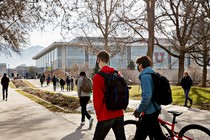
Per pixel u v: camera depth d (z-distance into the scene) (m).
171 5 33.00
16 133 9.35
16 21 18.19
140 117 5.77
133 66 75.81
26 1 16.23
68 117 12.80
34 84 62.72
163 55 86.88
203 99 21.55
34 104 19.09
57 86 50.94
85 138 8.46
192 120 11.77
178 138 6.04
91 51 33.41
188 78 17.28
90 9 28.06
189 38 34.12
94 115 13.47
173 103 18.89
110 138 8.32
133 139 5.82
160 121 6.17
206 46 34.75
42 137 8.68
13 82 70.44
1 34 19.80
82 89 10.45
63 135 8.92
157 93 5.40
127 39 31.03
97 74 5.02
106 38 29.47
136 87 40.75
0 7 16.22
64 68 80.19
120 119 5.13
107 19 29.16
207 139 5.82
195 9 27.95
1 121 11.88
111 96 4.95
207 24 29.56
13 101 21.80
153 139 5.87
